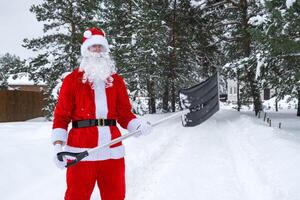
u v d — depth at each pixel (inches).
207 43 943.0
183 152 373.1
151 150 375.9
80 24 855.1
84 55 143.0
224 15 917.2
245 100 1045.8
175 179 263.4
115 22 890.1
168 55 922.1
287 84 553.6
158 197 223.1
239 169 295.4
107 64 143.6
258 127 524.1
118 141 139.1
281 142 367.6
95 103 141.4
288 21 424.8
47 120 946.7
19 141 359.6
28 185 221.6
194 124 154.3
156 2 935.0
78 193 140.2
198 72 1091.3
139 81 879.7
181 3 908.6
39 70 885.8
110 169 142.3
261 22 542.3
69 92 140.6
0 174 224.1
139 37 840.3
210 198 224.8
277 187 234.4
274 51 446.9
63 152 132.4
